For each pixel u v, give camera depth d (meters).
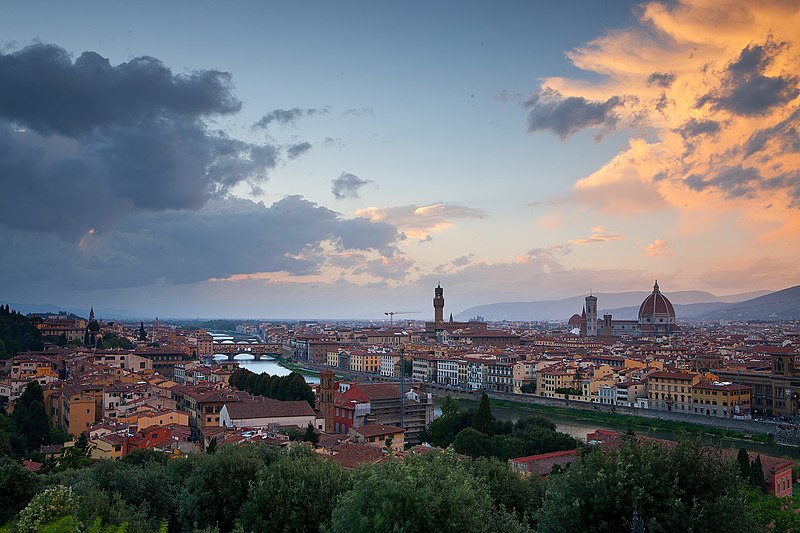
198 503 84.69
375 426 186.38
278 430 183.88
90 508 72.62
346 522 57.03
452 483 58.78
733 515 54.09
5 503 86.25
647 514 54.69
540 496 88.12
